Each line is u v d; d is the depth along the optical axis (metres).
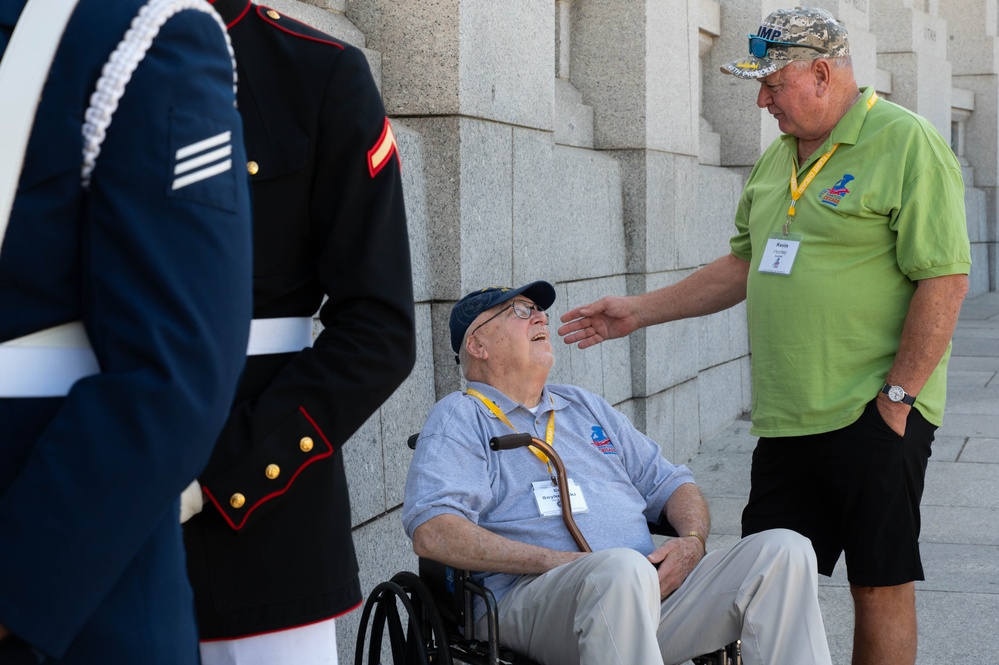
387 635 3.91
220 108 1.23
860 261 3.22
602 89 6.17
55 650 1.10
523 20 4.53
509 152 4.46
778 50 3.26
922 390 3.25
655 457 3.30
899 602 3.28
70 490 1.09
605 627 2.58
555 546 2.97
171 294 1.14
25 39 1.16
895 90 13.55
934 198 3.12
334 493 1.92
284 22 1.87
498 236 4.39
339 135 1.83
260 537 1.80
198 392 1.15
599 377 5.70
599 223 5.80
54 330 1.19
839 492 3.25
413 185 4.00
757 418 3.42
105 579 1.12
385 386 1.83
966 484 6.36
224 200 1.21
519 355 3.12
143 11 1.19
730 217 7.91
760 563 2.79
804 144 3.40
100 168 1.15
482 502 2.94
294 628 1.85
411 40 4.07
